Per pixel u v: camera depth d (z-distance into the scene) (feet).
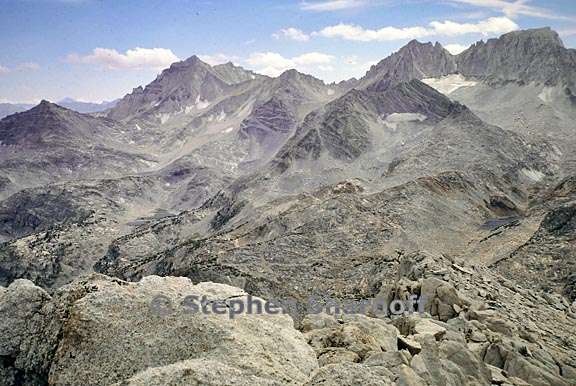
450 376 94.38
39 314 112.47
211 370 88.12
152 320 104.22
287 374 93.81
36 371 106.11
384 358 94.22
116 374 97.71
